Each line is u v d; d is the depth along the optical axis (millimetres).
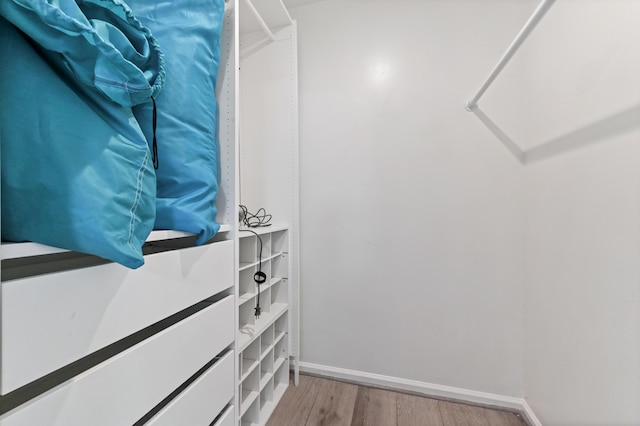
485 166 1505
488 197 1504
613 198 901
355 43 1675
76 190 445
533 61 1376
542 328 1302
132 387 611
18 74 424
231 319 998
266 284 1495
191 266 801
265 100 1697
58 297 472
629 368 836
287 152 1668
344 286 1725
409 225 1619
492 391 1511
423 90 1581
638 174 814
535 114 1358
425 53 1575
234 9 1019
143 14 781
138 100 533
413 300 1621
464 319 1549
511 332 1485
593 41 987
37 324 443
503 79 1473
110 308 563
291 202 1666
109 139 482
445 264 1571
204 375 863
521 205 1462
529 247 1412
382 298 1667
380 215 1661
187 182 801
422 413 1445
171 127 769
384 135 1643
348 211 1708
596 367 967
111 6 508
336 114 1711
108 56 462
